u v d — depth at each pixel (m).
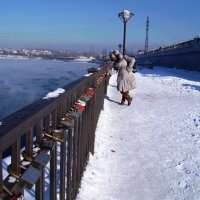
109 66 15.55
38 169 1.97
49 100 2.56
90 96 4.78
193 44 37.94
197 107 10.83
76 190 3.98
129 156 5.74
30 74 43.97
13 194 1.73
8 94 23.67
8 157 4.31
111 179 4.75
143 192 4.37
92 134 5.56
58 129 2.78
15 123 1.80
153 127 7.87
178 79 23.73
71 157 3.54
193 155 5.83
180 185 4.61
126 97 10.88
